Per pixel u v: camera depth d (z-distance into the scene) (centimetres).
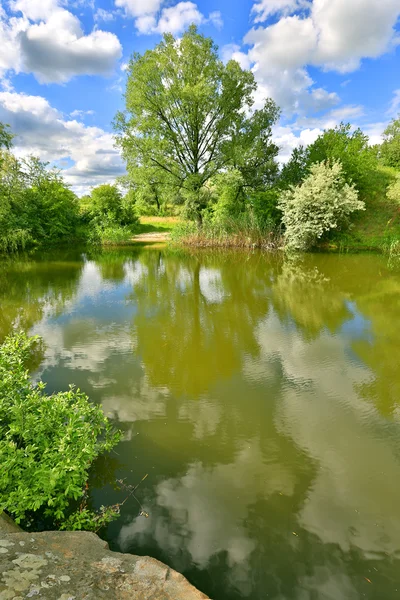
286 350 559
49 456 248
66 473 242
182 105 1902
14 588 141
